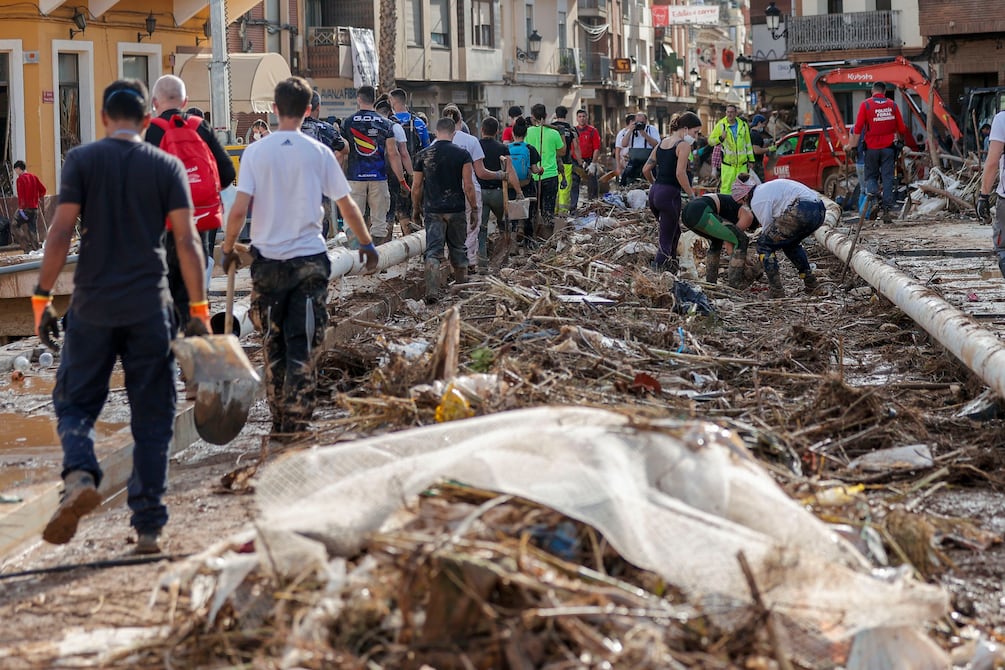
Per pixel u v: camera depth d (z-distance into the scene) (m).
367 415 7.86
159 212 6.32
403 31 51.69
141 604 5.66
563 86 69.62
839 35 57.59
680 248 17.25
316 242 8.66
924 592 4.67
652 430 5.17
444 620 4.39
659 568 4.66
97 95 30.98
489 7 59.16
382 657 4.44
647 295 13.66
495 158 18.67
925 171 33.41
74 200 6.16
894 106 25.38
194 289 6.43
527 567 4.51
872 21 57.12
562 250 18.38
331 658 4.37
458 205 15.69
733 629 4.55
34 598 5.80
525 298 12.99
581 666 4.20
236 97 33.94
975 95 34.16
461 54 56.44
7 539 6.60
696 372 9.98
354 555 4.85
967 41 50.03
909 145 34.62
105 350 6.25
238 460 8.39
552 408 5.51
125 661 4.93
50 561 6.48
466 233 15.87
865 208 15.77
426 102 54.69
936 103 34.94
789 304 14.41
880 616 4.63
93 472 6.03
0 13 29.14
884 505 6.16
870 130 25.38
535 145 20.92
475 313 12.70
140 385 6.32
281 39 45.28
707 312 13.05
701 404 8.77
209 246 9.95
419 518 4.95
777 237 15.16
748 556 4.66
